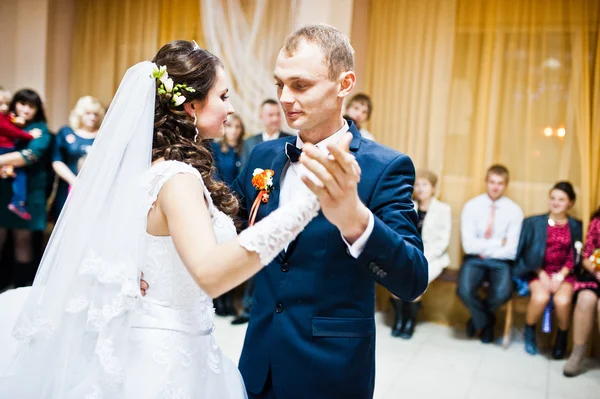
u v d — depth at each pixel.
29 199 4.76
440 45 4.83
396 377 3.66
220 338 4.07
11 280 5.02
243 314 4.43
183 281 1.45
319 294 1.51
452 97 4.85
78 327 1.38
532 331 4.25
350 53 1.47
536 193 4.62
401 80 4.97
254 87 5.09
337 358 1.49
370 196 1.50
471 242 4.46
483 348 4.29
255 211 1.65
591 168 4.46
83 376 1.37
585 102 4.44
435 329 4.67
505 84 4.69
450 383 3.61
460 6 4.79
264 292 1.62
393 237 1.26
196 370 1.47
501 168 4.49
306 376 1.51
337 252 1.50
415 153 4.95
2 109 4.75
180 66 1.50
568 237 4.24
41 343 1.39
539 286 4.21
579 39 4.44
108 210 1.38
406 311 4.48
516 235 4.39
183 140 1.49
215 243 1.22
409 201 1.50
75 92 6.03
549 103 4.57
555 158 4.56
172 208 1.29
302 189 1.21
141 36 5.73
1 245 4.78
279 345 1.55
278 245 1.16
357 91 5.08
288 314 1.55
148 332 1.41
